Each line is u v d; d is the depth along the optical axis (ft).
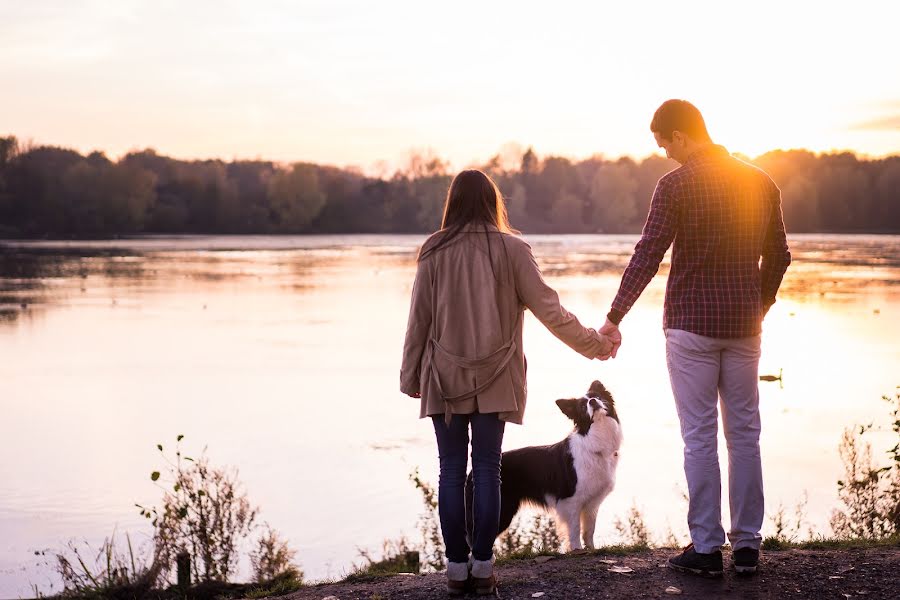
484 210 11.99
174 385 64.90
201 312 114.21
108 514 33.91
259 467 40.86
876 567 12.37
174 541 19.42
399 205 432.66
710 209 11.80
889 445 40.24
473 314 11.61
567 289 138.82
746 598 11.44
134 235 400.88
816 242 323.98
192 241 361.30
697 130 12.17
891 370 66.03
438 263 11.76
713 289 11.93
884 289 135.74
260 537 28.71
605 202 437.58
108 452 44.91
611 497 33.47
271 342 87.51
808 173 412.36
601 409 17.47
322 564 26.66
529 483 18.45
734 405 12.19
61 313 113.19
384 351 81.10
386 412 53.98
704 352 12.00
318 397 59.47
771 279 12.76
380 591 12.98
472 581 12.17
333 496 35.47
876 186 402.72
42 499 35.96
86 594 17.97
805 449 40.68
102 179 389.60
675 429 46.39
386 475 38.86
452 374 11.63
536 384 61.16
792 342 81.71
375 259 237.25
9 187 376.89
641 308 115.03
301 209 413.18
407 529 30.71
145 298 132.36
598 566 13.07
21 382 66.80
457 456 12.00
